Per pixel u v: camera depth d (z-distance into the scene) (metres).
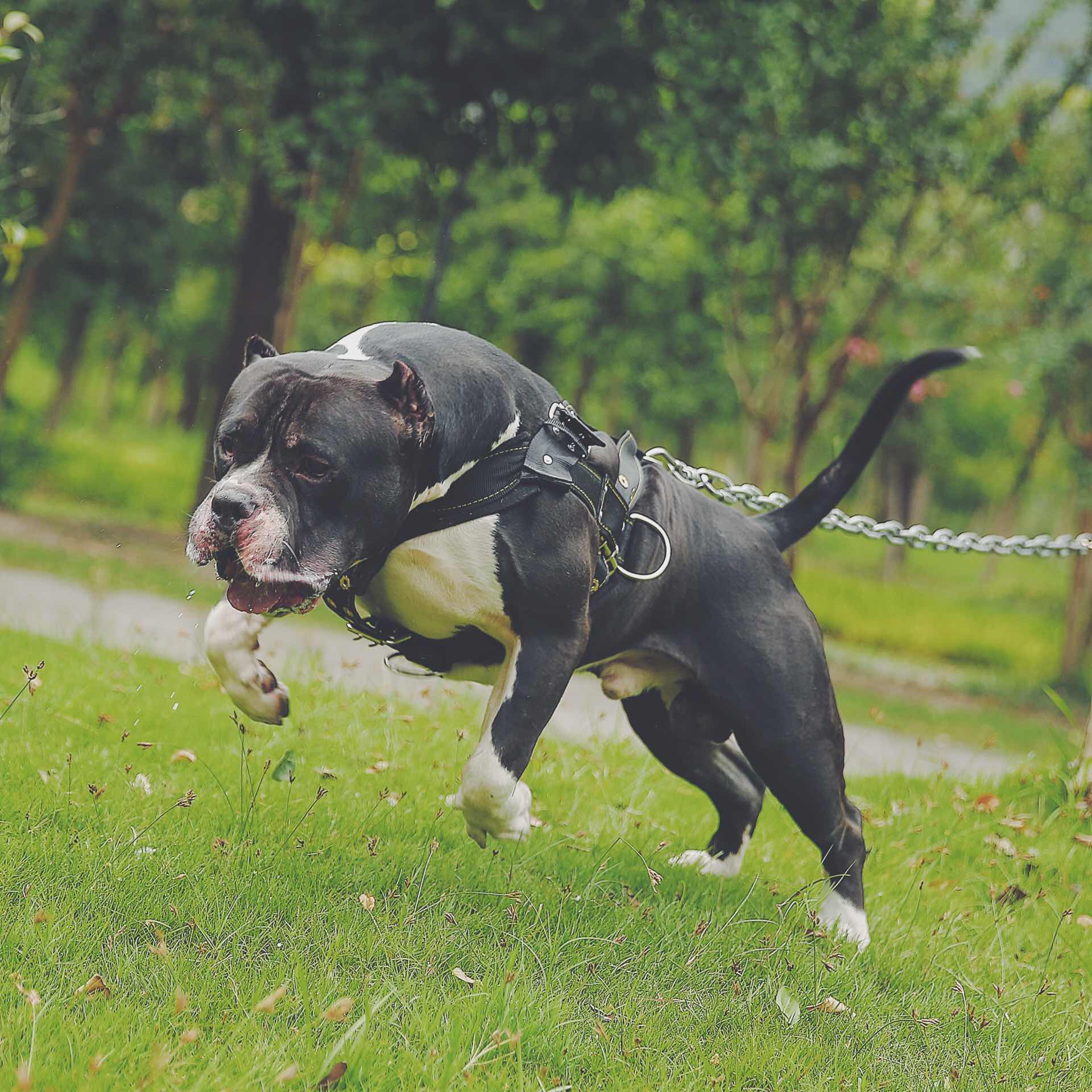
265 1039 3.51
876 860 6.67
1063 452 24.69
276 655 9.94
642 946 4.64
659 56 14.18
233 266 27.95
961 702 19.38
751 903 5.43
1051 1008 4.90
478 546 4.15
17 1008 3.36
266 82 17.16
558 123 14.80
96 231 22.33
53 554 16.05
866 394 25.11
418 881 4.80
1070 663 22.58
